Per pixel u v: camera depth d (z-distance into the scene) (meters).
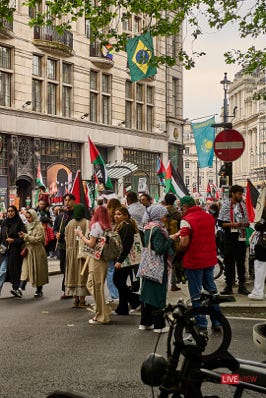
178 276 13.83
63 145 34.88
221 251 15.28
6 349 8.20
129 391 6.22
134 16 39.12
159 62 16.28
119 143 38.91
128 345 8.45
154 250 9.25
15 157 31.31
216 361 3.44
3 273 13.59
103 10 15.60
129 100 40.34
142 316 9.61
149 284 9.42
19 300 13.09
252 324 9.99
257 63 17.17
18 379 6.69
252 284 14.09
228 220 12.68
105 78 38.47
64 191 25.73
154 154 42.94
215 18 15.88
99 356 7.78
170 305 3.39
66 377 6.76
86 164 36.09
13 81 31.73
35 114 32.56
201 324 4.20
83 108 36.28
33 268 13.40
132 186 40.53
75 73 35.62
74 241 11.97
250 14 16.11
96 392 6.18
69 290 11.92
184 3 15.46
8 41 31.33
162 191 43.25
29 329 9.66
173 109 45.88
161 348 8.22
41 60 33.56
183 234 9.02
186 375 3.35
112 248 10.12
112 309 11.60
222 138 13.55
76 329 9.68
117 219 10.99
